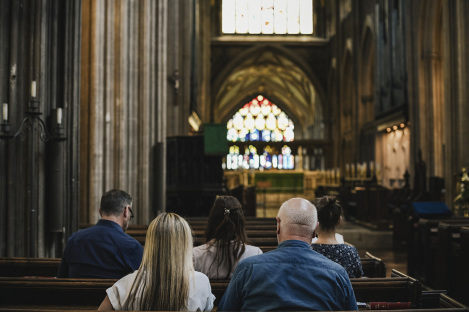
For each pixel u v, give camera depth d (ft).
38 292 10.34
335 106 119.85
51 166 21.31
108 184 31.53
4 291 10.36
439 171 63.05
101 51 30.89
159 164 39.75
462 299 20.86
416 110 65.92
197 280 8.42
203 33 108.47
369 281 10.90
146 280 8.04
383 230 46.50
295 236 8.13
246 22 131.85
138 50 37.65
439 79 63.98
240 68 141.28
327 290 7.57
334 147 119.85
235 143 139.03
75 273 11.49
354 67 99.55
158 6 41.39
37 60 20.74
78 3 23.39
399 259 35.73
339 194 65.82
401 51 71.31
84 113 30.07
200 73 106.01
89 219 29.60
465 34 48.60
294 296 7.50
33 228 19.03
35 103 18.72
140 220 37.11
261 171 101.76
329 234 12.28
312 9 131.85
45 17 21.20
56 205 21.35
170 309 7.99
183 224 8.30
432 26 63.41
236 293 7.79
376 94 83.46
